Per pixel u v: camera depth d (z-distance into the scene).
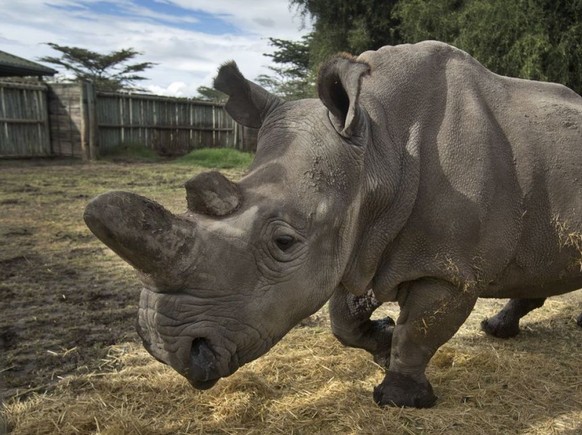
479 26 13.84
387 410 3.62
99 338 4.75
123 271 6.61
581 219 3.62
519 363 4.33
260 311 2.62
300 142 2.86
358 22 18.92
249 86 3.10
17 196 11.15
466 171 3.30
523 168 3.50
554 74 13.22
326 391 3.87
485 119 3.45
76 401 3.69
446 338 3.60
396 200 3.26
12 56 18.41
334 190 2.83
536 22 13.21
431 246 3.33
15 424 3.42
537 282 3.82
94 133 18.56
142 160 19.17
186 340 2.46
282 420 3.49
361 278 3.36
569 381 4.12
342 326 4.10
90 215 2.15
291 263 2.69
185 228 2.43
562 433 3.44
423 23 16.09
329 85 2.81
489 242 3.40
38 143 18.91
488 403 3.76
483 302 5.82
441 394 3.87
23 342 4.64
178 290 2.45
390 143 3.25
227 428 3.40
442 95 3.46
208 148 22.56
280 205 2.67
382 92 3.37
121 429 3.29
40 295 5.73
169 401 3.69
